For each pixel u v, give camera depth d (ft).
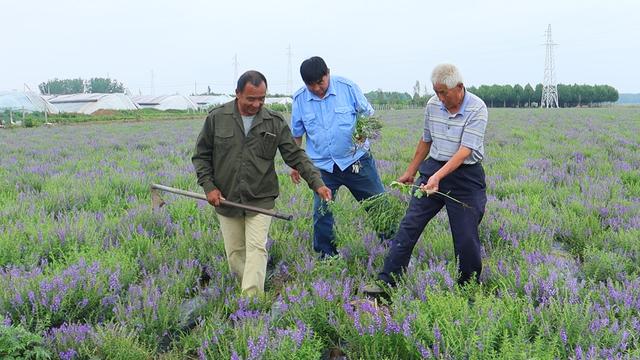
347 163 17.65
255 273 14.89
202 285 17.01
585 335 11.30
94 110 258.16
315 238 18.39
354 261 17.66
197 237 19.19
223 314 14.19
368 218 19.43
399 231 15.26
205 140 15.03
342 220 19.89
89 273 14.55
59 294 13.56
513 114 140.67
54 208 25.30
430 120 15.01
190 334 12.93
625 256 17.03
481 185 14.65
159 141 66.33
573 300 12.51
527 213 22.71
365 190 18.38
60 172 36.24
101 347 11.75
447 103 14.08
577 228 20.44
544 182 30.27
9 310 13.17
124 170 37.29
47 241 18.24
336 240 18.58
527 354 10.30
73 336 11.98
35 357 11.73
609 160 39.34
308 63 16.66
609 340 11.09
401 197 24.07
